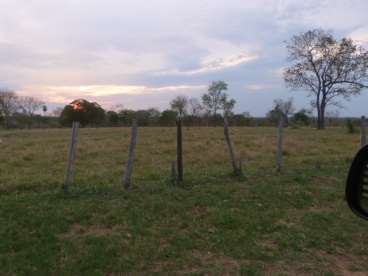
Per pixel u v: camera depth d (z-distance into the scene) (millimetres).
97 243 5598
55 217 6527
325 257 5312
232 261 5125
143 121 61781
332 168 11969
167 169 11742
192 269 4887
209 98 76000
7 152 16594
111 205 7332
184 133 29516
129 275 4738
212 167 12188
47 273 4699
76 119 72438
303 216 7055
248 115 63312
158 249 5445
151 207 7258
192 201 7684
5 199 7703
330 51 53375
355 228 6492
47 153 16047
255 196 8242
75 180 9922
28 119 78438
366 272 4902
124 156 15172
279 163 11266
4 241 5523
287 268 4930
